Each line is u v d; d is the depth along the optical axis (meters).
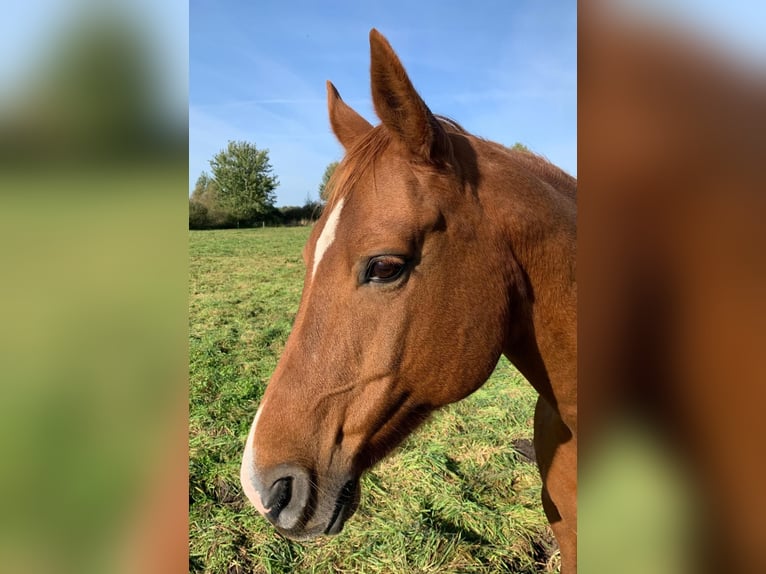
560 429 2.13
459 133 1.99
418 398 1.79
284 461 1.68
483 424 5.39
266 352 7.70
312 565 3.51
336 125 2.27
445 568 3.44
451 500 4.05
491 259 1.78
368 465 1.82
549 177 2.04
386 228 1.66
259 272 14.88
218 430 5.30
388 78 1.63
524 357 1.98
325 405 1.71
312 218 2.24
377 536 3.71
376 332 1.70
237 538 3.72
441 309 1.73
